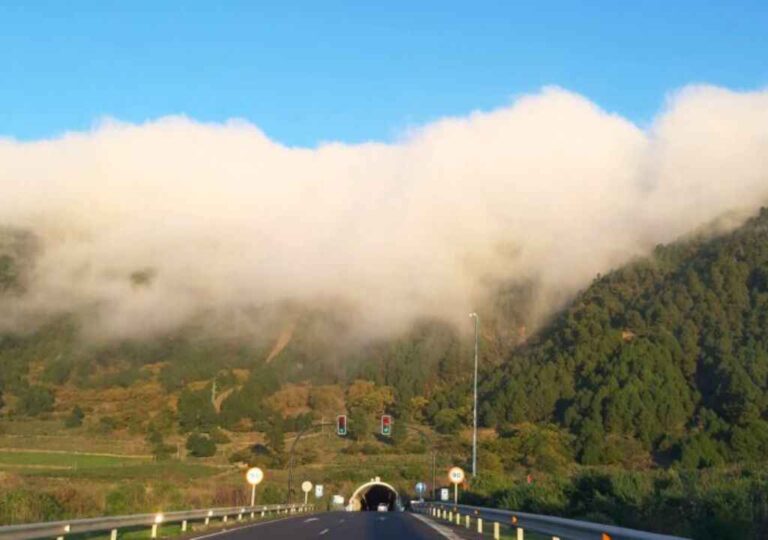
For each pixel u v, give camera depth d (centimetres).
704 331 13338
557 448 10406
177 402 18688
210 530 3244
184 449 14162
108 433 15938
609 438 10569
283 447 13312
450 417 14775
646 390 11469
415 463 11206
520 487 4659
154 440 14912
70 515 3272
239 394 18850
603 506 3394
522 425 12531
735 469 4525
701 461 9000
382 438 14425
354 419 15050
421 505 6431
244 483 8375
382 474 10519
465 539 2748
